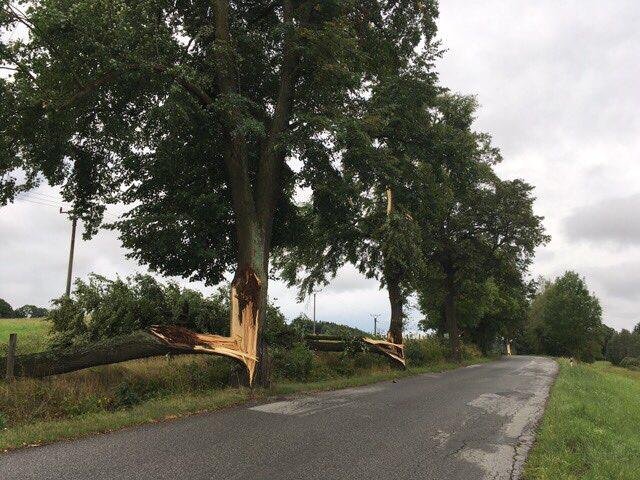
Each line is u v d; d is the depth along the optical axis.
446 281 38.81
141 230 15.34
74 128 14.36
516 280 38.44
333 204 19.98
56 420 9.56
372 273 27.50
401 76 19.36
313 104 16.92
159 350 12.45
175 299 14.98
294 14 16.09
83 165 16.27
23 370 12.64
